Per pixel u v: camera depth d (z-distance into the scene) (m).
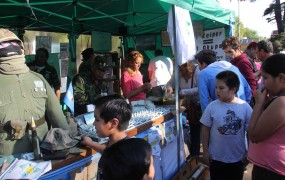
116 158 1.13
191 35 3.35
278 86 1.76
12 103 1.67
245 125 2.54
